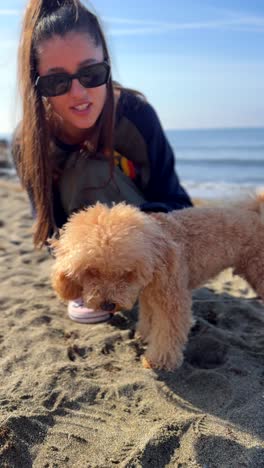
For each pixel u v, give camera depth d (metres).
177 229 0.70
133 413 0.62
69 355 0.75
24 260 1.16
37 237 0.85
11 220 1.59
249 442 0.55
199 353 0.77
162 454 0.54
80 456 0.54
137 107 0.84
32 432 0.58
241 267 0.78
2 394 0.65
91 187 0.85
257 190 0.79
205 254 0.72
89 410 0.62
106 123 0.79
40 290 0.98
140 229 0.62
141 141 0.85
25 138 0.78
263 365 0.71
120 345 0.78
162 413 0.62
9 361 0.73
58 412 0.62
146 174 0.89
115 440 0.57
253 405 0.62
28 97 0.75
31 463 0.54
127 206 0.67
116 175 0.86
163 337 0.70
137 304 0.92
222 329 0.83
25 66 0.74
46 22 0.71
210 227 0.72
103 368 0.72
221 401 0.63
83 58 0.71
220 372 0.69
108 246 0.58
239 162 6.60
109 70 0.75
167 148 0.89
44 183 0.80
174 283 0.68
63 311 0.90
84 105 0.74
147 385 0.67
